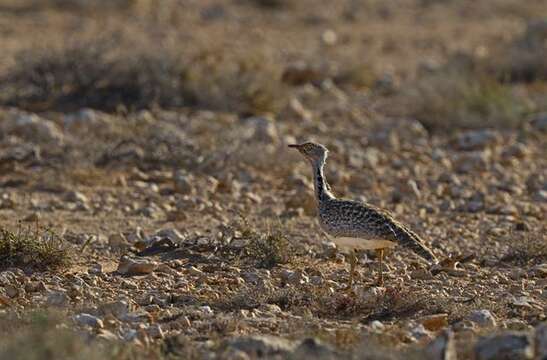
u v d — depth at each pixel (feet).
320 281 107.86
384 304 99.09
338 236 103.86
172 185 156.66
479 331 88.17
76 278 106.93
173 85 207.72
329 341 83.92
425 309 98.02
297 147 111.34
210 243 120.47
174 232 125.18
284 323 91.86
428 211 147.64
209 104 206.49
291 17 359.46
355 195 154.81
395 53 295.48
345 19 363.97
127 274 110.63
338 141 187.11
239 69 218.59
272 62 227.81
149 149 168.25
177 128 184.75
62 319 87.92
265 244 116.88
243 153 168.45
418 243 100.17
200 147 170.19
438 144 190.90
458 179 167.02
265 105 207.82
